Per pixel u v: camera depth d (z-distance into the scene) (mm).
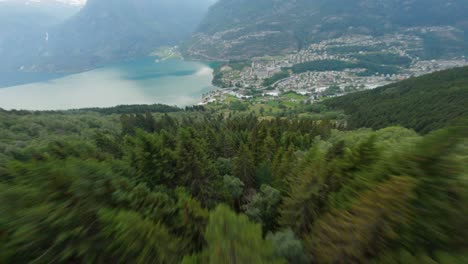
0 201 7617
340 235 9141
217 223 9258
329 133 52312
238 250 8570
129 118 77438
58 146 23406
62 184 9047
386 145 12508
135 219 9320
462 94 80750
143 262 8516
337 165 13922
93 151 24219
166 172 22688
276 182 25906
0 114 78438
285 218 15781
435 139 8070
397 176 8383
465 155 7473
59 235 7496
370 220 8109
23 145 58250
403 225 7422
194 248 10742
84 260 7598
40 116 86125
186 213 13016
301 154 29422
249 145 39188
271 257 8930
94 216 8742
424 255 6688
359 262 8000
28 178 9000
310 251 10234
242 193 27016
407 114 77688
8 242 6895
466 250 6348
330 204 12141
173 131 61688
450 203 7035
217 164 33156
